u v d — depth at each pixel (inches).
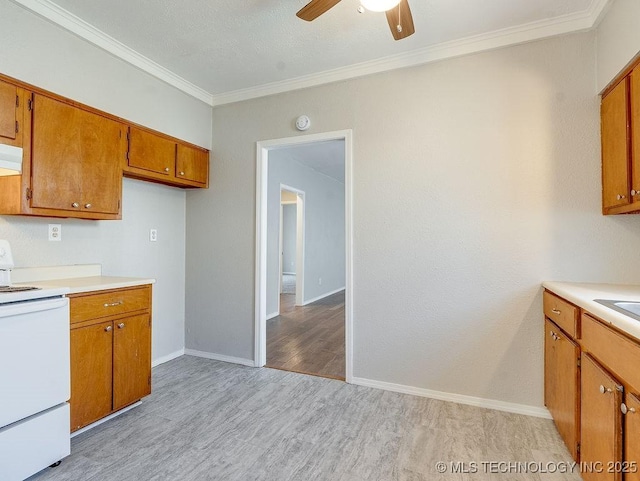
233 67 108.0
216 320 129.7
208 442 75.9
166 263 126.9
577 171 83.7
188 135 122.0
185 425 82.9
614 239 81.1
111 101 97.0
